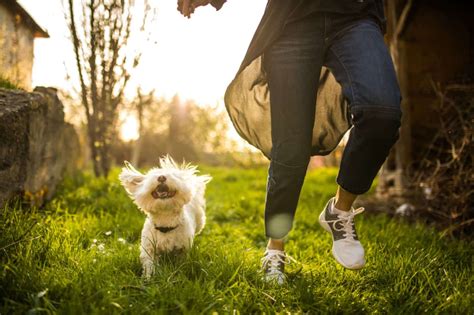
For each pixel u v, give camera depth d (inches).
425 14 163.5
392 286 67.8
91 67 161.0
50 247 72.0
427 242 95.7
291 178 65.5
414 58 166.4
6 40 132.8
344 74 61.3
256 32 66.8
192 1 74.7
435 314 57.2
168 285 60.4
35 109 106.7
